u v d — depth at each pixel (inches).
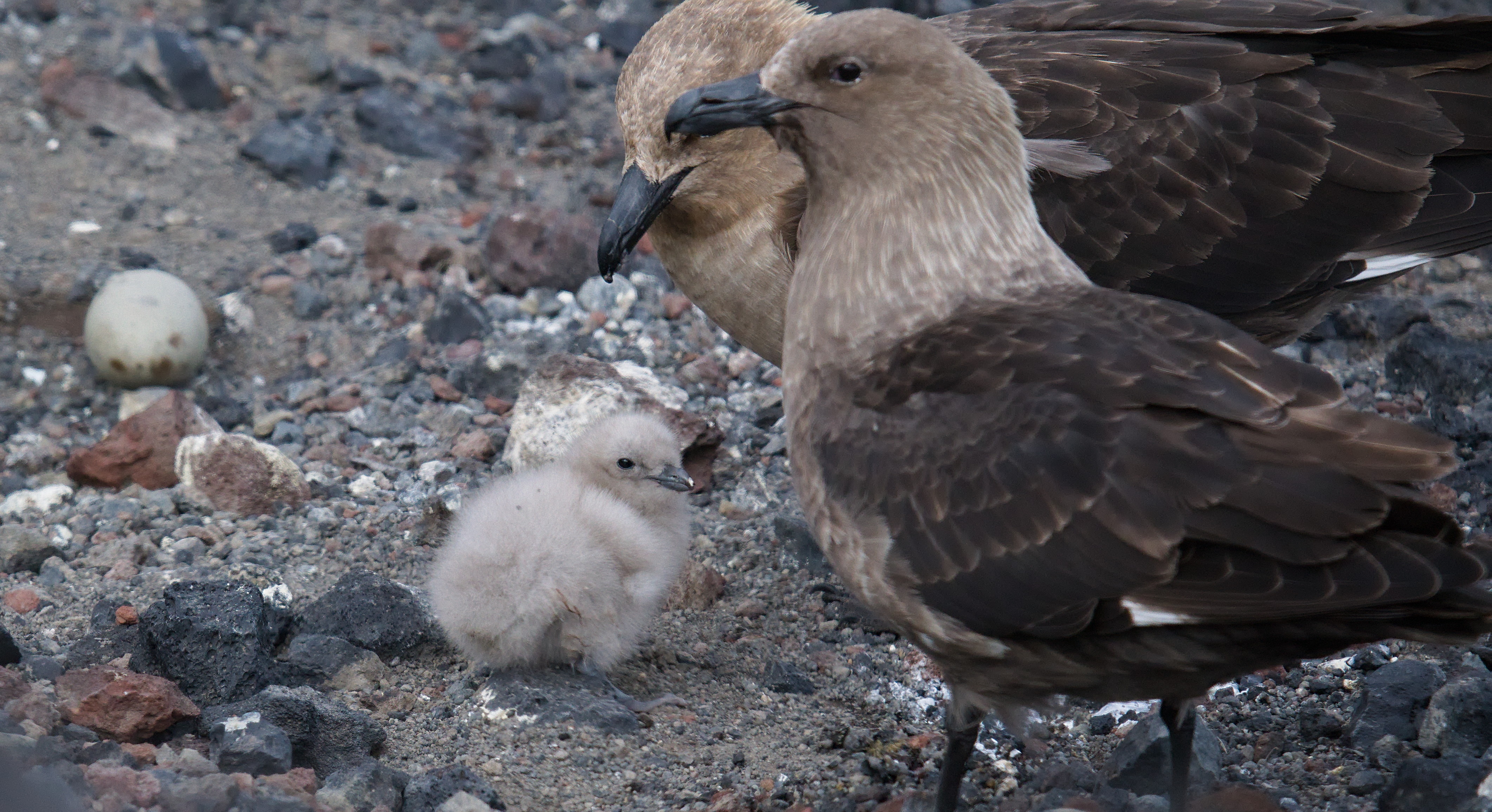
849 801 347.9
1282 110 426.3
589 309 594.9
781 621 443.5
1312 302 437.1
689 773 368.8
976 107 324.8
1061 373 297.4
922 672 416.8
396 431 534.6
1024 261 328.2
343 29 810.2
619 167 714.8
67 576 447.2
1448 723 350.3
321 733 364.8
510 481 426.6
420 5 848.3
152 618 387.5
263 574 441.7
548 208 624.1
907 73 322.7
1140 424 287.6
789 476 507.8
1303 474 277.4
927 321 322.7
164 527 474.0
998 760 372.8
